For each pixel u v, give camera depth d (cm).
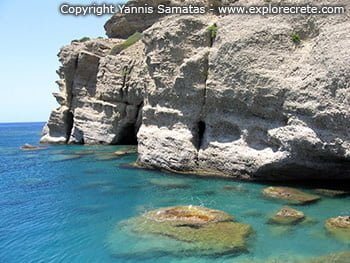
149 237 1589
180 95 2855
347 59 1981
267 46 2408
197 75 2730
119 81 4784
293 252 1410
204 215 1766
